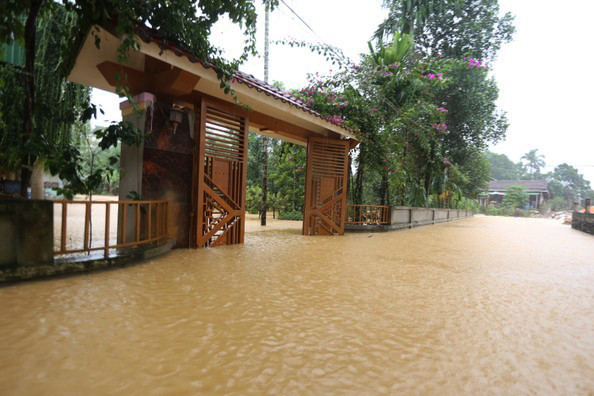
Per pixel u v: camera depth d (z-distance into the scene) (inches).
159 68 214.1
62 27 252.7
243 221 285.3
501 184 1991.9
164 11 186.7
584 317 124.1
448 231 508.4
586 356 91.6
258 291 143.2
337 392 70.2
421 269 203.8
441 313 123.8
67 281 142.9
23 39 158.9
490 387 74.5
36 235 140.5
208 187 251.8
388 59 470.0
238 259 212.5
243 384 71.8
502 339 101.6
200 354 84.6
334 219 388.8
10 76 170.7
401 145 465.1
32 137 157.2
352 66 447.2
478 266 221.3
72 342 87.9
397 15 606.2
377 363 83.6
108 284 142.3
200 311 115.7
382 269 199.3
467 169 936.9
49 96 256.4
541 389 74.5
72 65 203.8
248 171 754.8
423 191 623.2
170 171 232.5
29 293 125.0
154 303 121.7
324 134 386.6
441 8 577.6
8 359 78.0
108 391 67.3
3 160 166.9
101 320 103.5
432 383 75.3
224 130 267.0
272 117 326.3
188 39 199.0
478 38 645.9
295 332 101.0
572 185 2517.2
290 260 216.4
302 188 615.2
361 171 464.1
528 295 153.0
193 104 250.2
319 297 137.9
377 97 449.4
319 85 430.0
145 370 75.9
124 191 227.6
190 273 169.6
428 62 477.4
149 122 212.1
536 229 612.1
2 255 133.2
